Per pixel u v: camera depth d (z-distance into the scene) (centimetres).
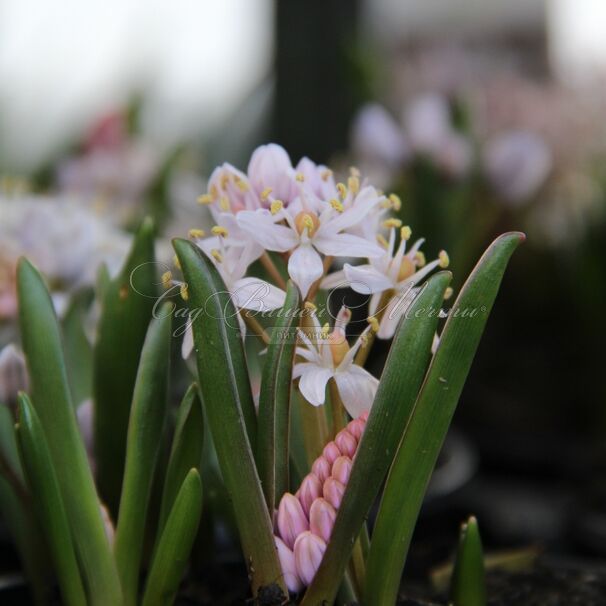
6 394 25
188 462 22
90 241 31
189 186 52
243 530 21
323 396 21
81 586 22
